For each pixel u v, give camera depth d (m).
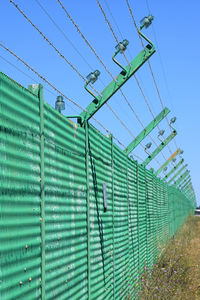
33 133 3.82
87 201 5.65
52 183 4.30
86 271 5.50
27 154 3.66
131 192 9.73
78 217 5.21
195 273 11.83
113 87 6.93
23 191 3.53
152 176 14.01
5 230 3.17
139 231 10.59
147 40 7.26
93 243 5.93
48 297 4.05
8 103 3.34
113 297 7.13
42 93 4.08
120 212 8.19
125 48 7.04
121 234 8.15
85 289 5.42
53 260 4.22
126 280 8.36
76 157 5.26
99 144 6.62
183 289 9.77
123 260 8.20
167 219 19.25
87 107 6.73
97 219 6.23
